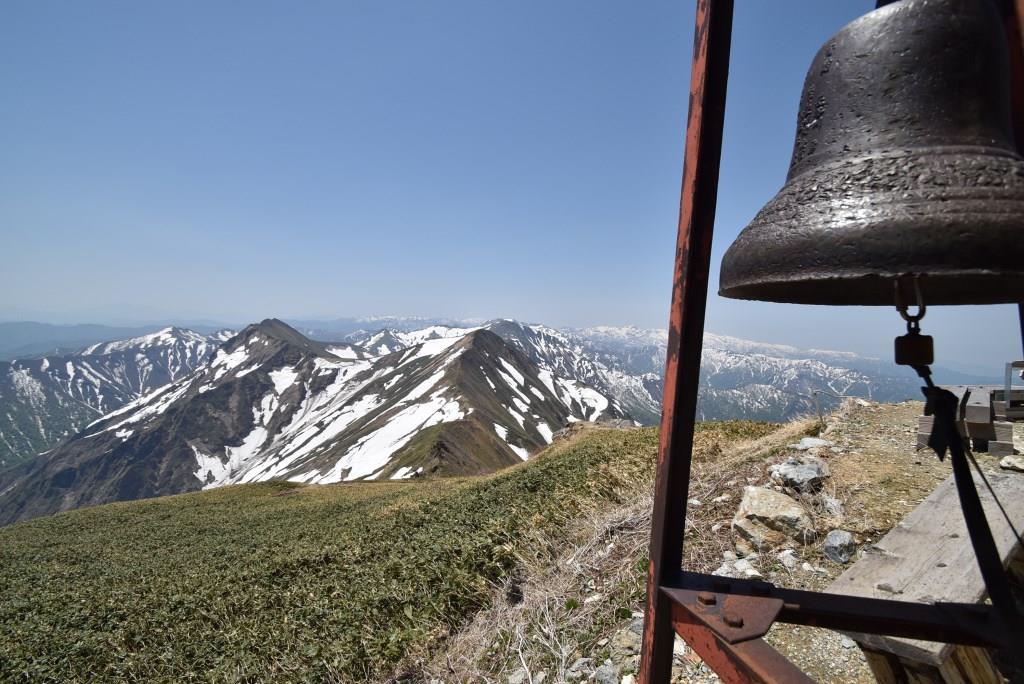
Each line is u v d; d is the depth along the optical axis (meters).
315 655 7.79
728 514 6.24
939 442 1.45
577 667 4.40
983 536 1.40
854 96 1.84
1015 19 2.05
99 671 11.38
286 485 59.66
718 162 1.70
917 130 1.73
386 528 16.30
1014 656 1.44
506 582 7.57
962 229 1.43
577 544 7.49
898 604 1.67
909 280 2.27
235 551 24.30
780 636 3.94
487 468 99.25
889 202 1.54
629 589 5.20
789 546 5.17
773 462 7.16
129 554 29.61
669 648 1.77
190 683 9.61
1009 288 2.13
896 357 1.56
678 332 1.71
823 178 1.73
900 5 1.80
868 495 5.67
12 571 27.61
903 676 2.53
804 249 1.60
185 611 13.66
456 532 11.58
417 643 7.10
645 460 13.73
